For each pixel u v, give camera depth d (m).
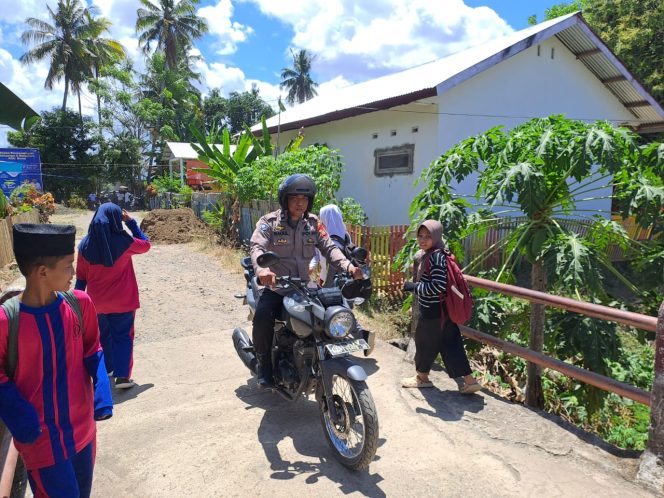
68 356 2.14
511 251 6.08
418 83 11.71
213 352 5.48
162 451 3.50
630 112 14.35
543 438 3.67
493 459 3.38
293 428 3.81
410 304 5.86
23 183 21.66
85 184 37.47
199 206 19.62
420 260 4.69
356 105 11.77
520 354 4.36
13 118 4.04
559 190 5.85
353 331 3.34
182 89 40.62
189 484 3.12
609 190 13.33
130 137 38.38
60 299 2.16
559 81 12.75
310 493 3.02
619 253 10.40
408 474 3.21
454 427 3.81
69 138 37.00
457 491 3.04
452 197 6.38
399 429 3.78
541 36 11.12
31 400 2.08
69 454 2.17
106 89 37.53
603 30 18.77
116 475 3.24
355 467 3.17
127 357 4.46
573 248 5.08
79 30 37.66
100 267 4.25
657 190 5.09
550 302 4.02
